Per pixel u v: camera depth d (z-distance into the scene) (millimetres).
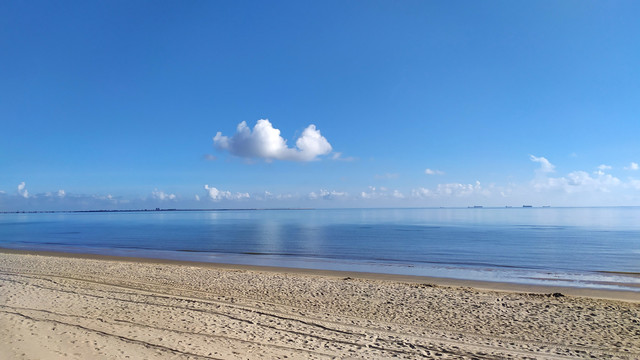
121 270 16828
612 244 35500
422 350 7273
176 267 18422
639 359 7082
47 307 9328
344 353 6953
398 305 11070
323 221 110562
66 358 5859
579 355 7211
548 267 21641
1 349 6059
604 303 11484
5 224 103500
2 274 14883
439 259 25172
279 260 24375
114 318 8609
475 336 8281
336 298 11883
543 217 130000
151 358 6094
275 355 6648
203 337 7473
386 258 25688
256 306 10523
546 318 9797
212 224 92562
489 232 54188
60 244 36781
